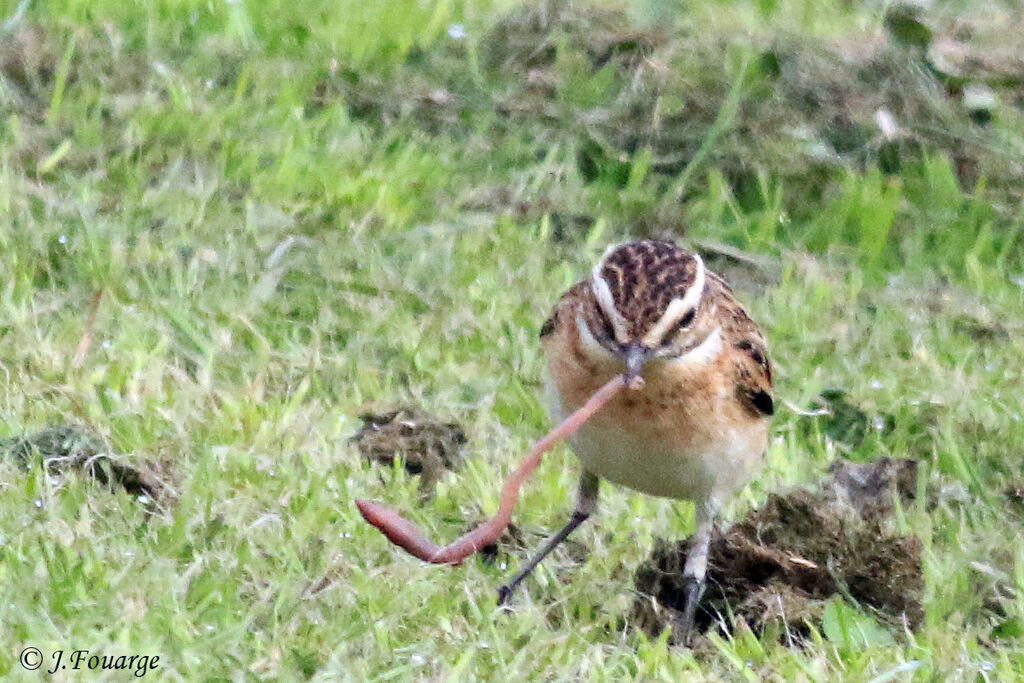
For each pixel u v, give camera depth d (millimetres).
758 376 9906
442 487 11125
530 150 15891
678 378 9523
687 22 17281
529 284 13781
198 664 8625
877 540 10180
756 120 16219
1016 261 15562
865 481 11359
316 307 13234
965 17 17938
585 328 9578
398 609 9586
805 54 16734
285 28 17328
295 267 13656
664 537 10820
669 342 9391
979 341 13977
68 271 13188
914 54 17047
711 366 9602
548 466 11555
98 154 14656
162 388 11836
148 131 15062
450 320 13188
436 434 11641
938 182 15914
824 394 12828
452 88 16609
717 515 10516
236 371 12258
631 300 9367
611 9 17562
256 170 14852
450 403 12180
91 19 16922
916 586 10109
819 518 10289
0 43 16109
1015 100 16953
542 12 17344
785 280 14547
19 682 8289
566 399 9820
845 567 10141
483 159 15758
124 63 16094
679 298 9414
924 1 18047
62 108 15266
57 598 9070
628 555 10625
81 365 11859
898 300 14445
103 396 11523
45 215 13703
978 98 16797
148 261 13344
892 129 16344
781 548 10258
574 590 10188
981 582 10695
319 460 11070
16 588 9070
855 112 16422
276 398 11867
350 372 12453
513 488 9047
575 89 16578
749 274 14766
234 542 9977
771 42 16875
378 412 11961
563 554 10766
